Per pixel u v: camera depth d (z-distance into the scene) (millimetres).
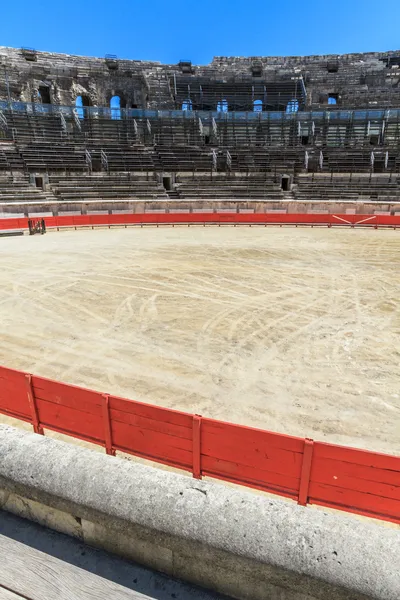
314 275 13961
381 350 7953
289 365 7270
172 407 5906
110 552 2014
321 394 6336
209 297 11266
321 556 1520
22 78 40281
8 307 10211
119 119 39094
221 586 1827
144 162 36281
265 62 47500
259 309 10297
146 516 1734
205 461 4074
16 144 34094
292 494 3807
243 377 6812
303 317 9742
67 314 9742
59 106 37281
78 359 7391
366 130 39781
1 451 2084
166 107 45500
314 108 44875
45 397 4801
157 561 1916
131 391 6316
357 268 15109
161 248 19031
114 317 9570
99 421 4516
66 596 1793
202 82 46719
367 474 3436
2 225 23531
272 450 3703
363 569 1466
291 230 26234
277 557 1547
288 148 39406
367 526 1646
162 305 10500
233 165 37750
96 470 1933
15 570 1914
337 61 46781
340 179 35844
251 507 1720
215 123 40219
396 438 5312
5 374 5004
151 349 7848
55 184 31766
